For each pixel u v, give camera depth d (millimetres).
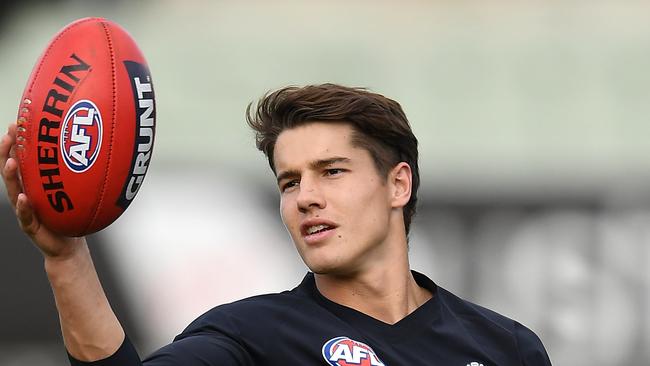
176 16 54469
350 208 10773
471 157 46188
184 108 47469
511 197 31453
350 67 50062
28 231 9102
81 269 9156
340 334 10656
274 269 31516
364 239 10852
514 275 31062
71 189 9117
